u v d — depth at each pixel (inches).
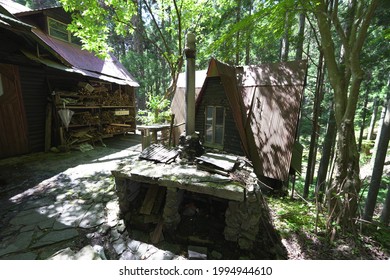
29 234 111.1
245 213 106.7
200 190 106.5
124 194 127.3
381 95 379.9
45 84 270.1
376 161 251.3
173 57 293.3
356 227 131.8
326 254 111.3
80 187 169.9
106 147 317.7
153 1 415.5
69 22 336.8
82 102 304.2
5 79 223.1
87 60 351.6
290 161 195.6
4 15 165.9
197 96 256.2
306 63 211.0
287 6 128.6
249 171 129.9
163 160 139.3
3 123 226.7
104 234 114.6
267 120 214.5
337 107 136.4
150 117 299.1
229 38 178.4
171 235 116.9
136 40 585.3
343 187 127.6
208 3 288.4
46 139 267.4
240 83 241.6
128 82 407.8
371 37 246.7
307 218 144.8
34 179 183.2
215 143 250.7
